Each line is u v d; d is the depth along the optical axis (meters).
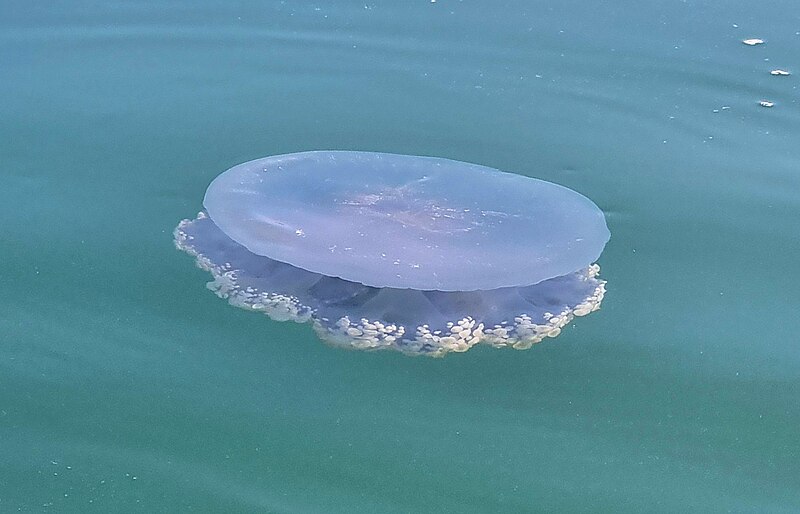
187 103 12.52
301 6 15.05
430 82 13.23
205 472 7.65
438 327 8.95
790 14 15.16
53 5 14.71
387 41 14.16
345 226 9.58
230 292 9.30
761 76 13.59
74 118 12.11
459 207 9.99
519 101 12.90
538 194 10.31
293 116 12.32
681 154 11.88
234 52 13.77
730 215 10.80
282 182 10.27
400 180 10.41
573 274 9.72
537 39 14.38
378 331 8.89
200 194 10.80
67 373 8.48
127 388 8.35
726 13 15.20
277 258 9.11
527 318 9.11
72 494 7.43
